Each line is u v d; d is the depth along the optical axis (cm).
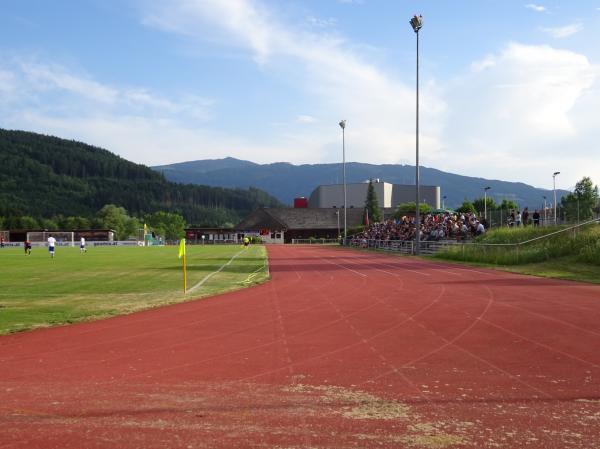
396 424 552
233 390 682
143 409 608
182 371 786
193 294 1759
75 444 505
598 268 2344
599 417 570
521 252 2867
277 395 658
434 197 19212
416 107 4156
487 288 1817
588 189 7406
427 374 753
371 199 13575
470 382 710
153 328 1156
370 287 1920
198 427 548
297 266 3178
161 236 13212
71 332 1120
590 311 1299
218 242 12419
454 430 534
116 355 900
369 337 1022
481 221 4269
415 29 4141
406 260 3659
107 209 15538
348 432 530
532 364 803
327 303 1511
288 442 505
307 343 977
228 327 1155
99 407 617
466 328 1097
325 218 13312
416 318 1227
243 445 499
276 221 12912
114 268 3122
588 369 772
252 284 2080
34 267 3238
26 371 795
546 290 1741
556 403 617
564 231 2970
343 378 736
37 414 593
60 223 15300
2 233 11394
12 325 1198
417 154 4156
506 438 512
